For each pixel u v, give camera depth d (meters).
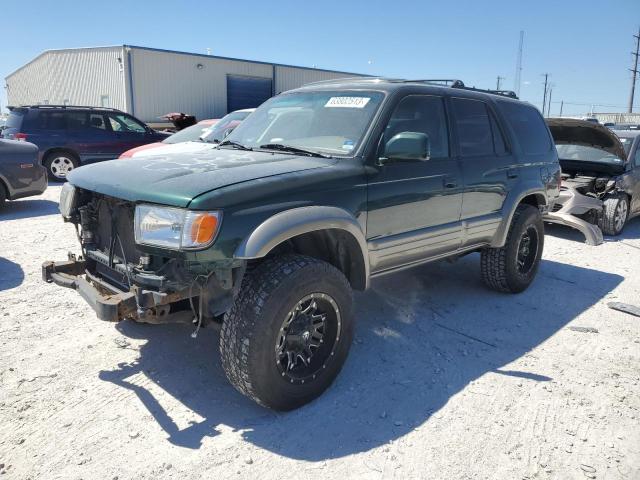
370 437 2.90
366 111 3.74
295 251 3.42
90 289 3.04
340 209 3.19
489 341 4.18
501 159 4.78
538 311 4.88
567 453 2.81
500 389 3.44
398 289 5.32
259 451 2.76
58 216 8.51
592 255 7.16
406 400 3.28
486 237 4.69
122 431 2.88
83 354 3.74
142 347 3.87
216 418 3.04
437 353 3.94
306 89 4.42
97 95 23.61
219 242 2.70
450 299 5.11
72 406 3.10
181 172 3.05
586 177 8.71
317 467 2.65
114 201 3.18
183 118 18.53
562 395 3.38
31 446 2.73
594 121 8.48
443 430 2.98
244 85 25.92
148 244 2.80
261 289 2.87
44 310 4.47
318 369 3.21
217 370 3.59
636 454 2.82
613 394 3.41
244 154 3.69
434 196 3.99
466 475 2.62
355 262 3.42
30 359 3.63
